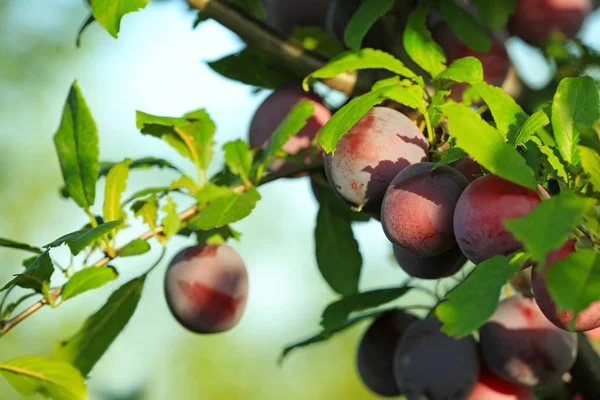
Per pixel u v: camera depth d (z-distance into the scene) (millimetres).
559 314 878
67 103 999
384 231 928
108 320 1019
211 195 1017
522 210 878
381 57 961
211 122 1026
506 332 1000
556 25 1097
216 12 1038
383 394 1059
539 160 935
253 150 1047
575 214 823
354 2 1047
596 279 827
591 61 1086
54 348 1018
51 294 979
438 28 1062
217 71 1076
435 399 1007
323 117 1066
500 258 861
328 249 1085
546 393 1051
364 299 1028
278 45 1046
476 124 868
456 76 941
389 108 968
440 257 948
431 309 1031
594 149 856
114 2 970
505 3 1054
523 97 1091
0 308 972
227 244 1091
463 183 918
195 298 1056
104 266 984
